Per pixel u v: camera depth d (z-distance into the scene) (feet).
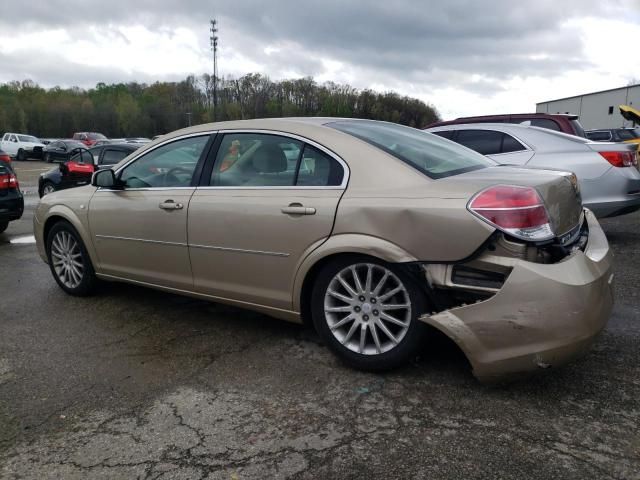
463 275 8.95
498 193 8.73
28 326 13.34
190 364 10.94
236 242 11.41
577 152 20.24
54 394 9.80
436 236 8.96
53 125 262.26
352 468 7.47
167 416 8.95
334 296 10.40
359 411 8.93
